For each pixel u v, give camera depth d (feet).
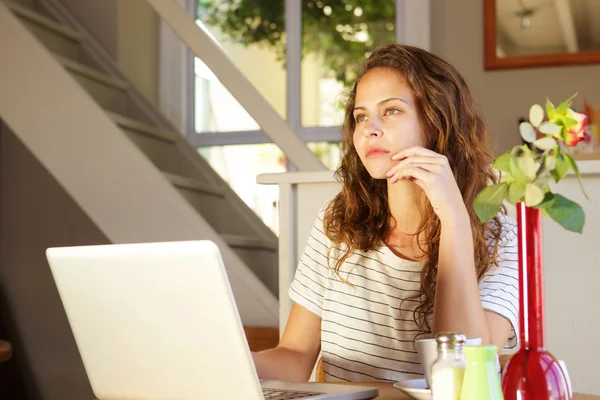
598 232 6.16
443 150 5.06
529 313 2.93
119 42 14.11
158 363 3.57
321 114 14.47
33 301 13.71
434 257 4.96
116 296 3.59
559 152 2.81
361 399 3.70
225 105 15.10
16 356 13.71
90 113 10.17
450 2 13.70
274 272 12.59
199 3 15.01
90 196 10.09
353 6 14.39
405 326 5.03
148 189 9.96
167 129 13.88
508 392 2.89
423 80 5.04
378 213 5.32
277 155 14.90
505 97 13.43
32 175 13.78
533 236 2.90
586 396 3.67
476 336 4.28
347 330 5.16
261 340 9.37
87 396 13.50
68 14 14.21
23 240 13.76
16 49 10.41
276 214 14.83
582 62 13.14
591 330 6.17
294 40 14.56
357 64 14.34
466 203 5.09
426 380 3.51
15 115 10.36
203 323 3.34
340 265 5.23
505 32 13.46
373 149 4.98
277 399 3.54
